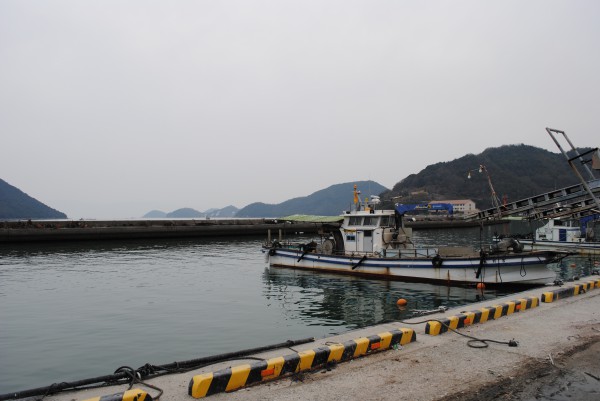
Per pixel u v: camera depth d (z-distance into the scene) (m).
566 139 14.88
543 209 27.52
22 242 42.34
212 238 54.22
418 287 19.53
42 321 14.13
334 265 23.69
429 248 20.83
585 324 8.98
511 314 9.85
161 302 17.08
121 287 20.36
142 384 5.82
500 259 18.20
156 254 35.03
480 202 151.62
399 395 5.48
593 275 15.64
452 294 18.03
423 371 6.32
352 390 5.62
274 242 27.80
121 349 11.20
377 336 7.24
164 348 11.27
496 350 7.29
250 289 19.83
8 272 24.92
